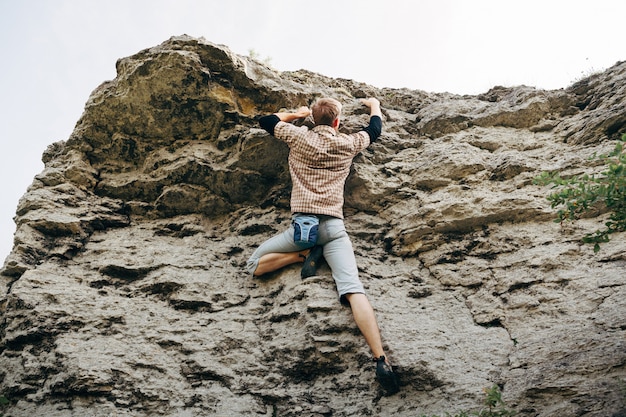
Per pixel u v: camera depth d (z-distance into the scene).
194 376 3.52
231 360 3.61
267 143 4.52
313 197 3.87
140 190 4.79
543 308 3.52
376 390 3.34
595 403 2.65
